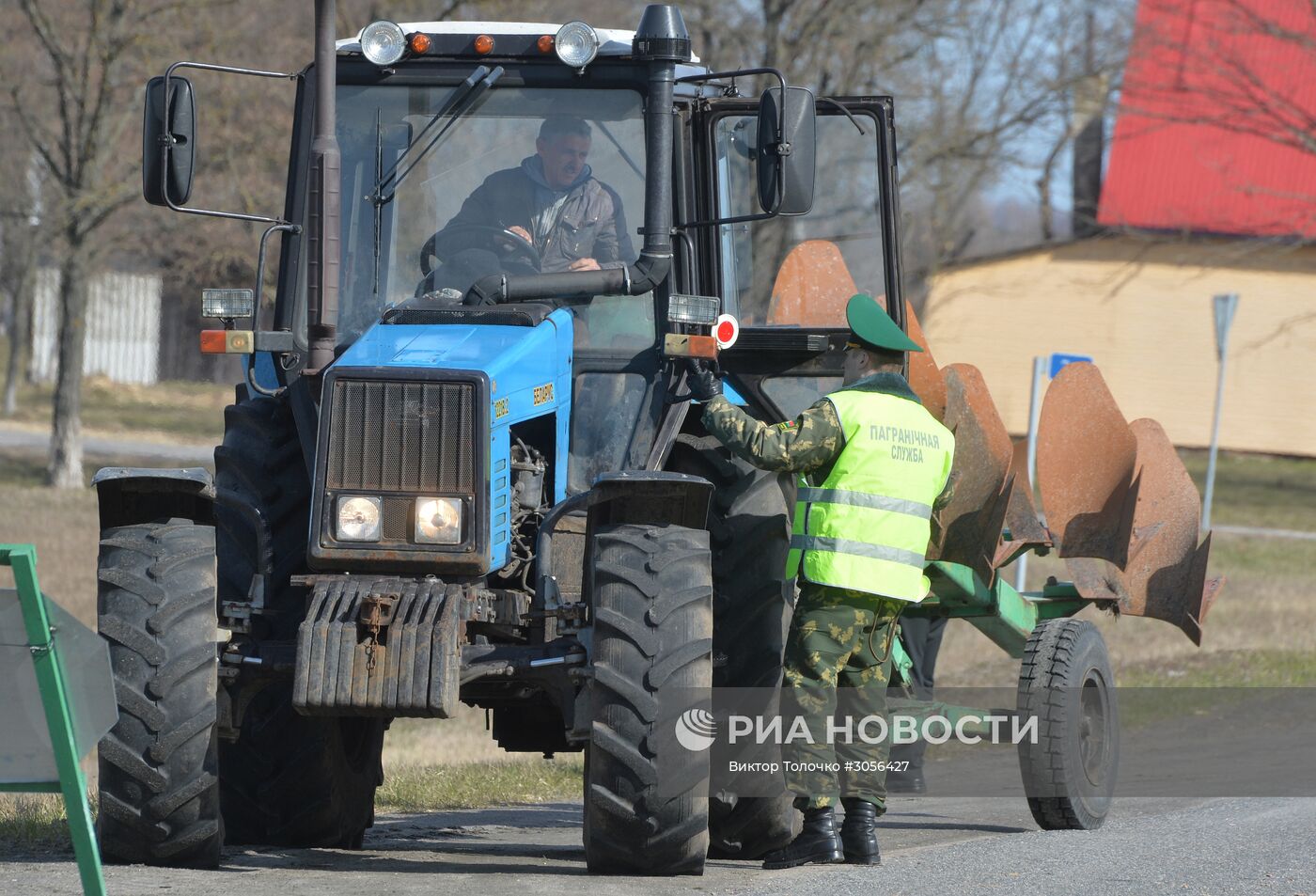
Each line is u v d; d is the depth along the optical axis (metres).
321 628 19.94
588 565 21.86
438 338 22.30
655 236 23.97
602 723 20.61
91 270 108.81
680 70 26.69
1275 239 122.62
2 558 15.14
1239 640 58.56
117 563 21.25
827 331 26.81
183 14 97.44
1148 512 32.28
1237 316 144.62
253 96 96.31
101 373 173.00
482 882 20.34
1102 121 118.75
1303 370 144.12
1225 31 101.25
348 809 26.30
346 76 24.73
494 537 21.17
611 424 23.84
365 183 24.55
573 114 24.75
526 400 22.08
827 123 27.42
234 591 22.67
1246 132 101.31
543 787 35.78
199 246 101.81
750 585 24.12
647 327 24.28
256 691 22.05
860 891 20.20
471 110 24.77
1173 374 146.25
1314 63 109.25
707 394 23.41
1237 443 145.62
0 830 25.14
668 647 20.69
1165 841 24.80
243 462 23.17
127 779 20.77
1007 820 30.30
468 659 20.86
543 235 24.53
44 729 15.48
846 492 22.78
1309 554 89.44
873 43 93.62
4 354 186.38
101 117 98.25
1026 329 147.62
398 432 21.00
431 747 44.81
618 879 20.78
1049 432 31.52
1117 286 144.25
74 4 100.44
